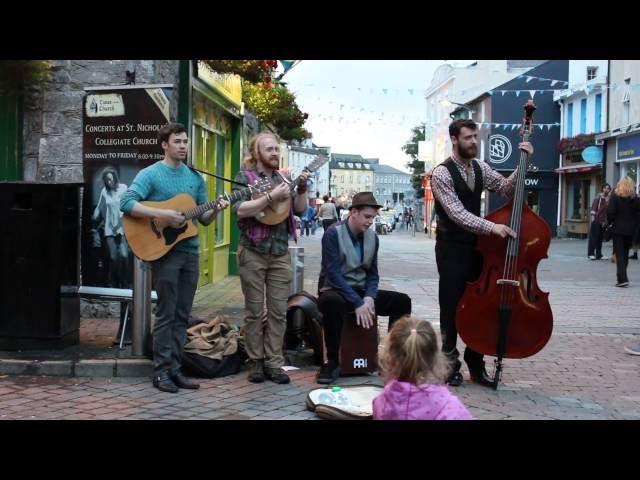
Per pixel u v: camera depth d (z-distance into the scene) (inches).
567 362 260.2
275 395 209.2
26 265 237.0
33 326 238.1
